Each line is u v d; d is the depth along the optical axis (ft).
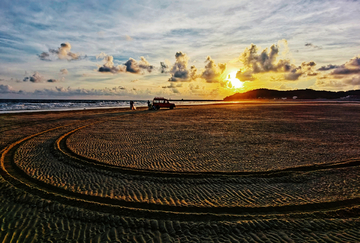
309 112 101.40
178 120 71.10
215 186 19.99
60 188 19.65
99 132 47.57
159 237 12.89
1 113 91.15
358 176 21.63
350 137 40.96
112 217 14.97
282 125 57.67
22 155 29.96
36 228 13.92
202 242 12.38
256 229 13.41
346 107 141.28
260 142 37.37
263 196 17.97
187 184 20.44
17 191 18.81
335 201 16.85
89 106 169.27
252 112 104.88
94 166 25.27
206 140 39.11
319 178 21.40
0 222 14.57
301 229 13.33
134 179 21.62
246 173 22.99
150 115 90.12
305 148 32.99
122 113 100.94
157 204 16.80
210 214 15.15
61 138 40.98
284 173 22.75
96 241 12.64
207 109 133.28
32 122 64.64
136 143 36.83
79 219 14.84
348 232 12.93
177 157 28.68
